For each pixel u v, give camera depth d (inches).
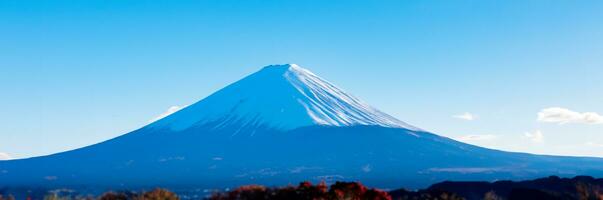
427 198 3250.5
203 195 5851.4
